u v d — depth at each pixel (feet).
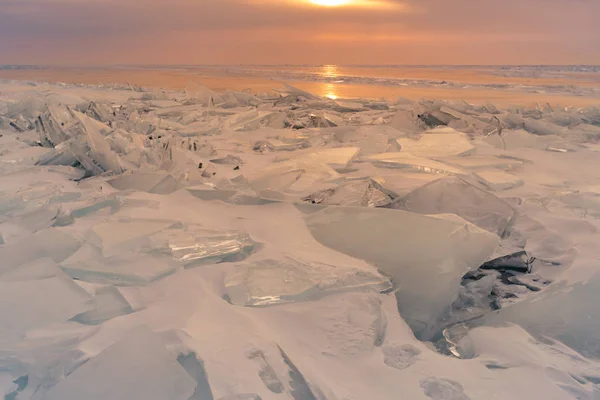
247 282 7.18
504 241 9.43
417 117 26.35
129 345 5.16
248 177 13.96
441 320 7.34
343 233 8.92
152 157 14.96
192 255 7.97
